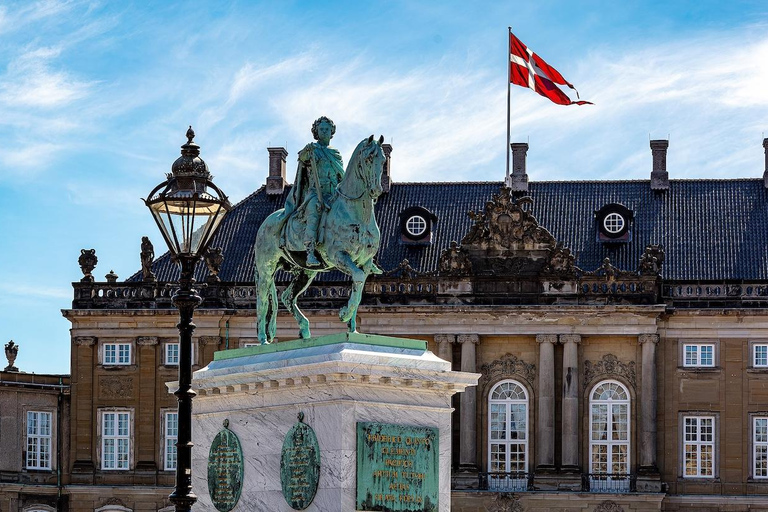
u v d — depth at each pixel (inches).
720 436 3348.9
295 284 1339.8
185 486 1195.3
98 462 3484.3
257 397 1252.5
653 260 3358.8
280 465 1225.4
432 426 1230.3
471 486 3329.2
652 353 3336.6
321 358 1202.6
